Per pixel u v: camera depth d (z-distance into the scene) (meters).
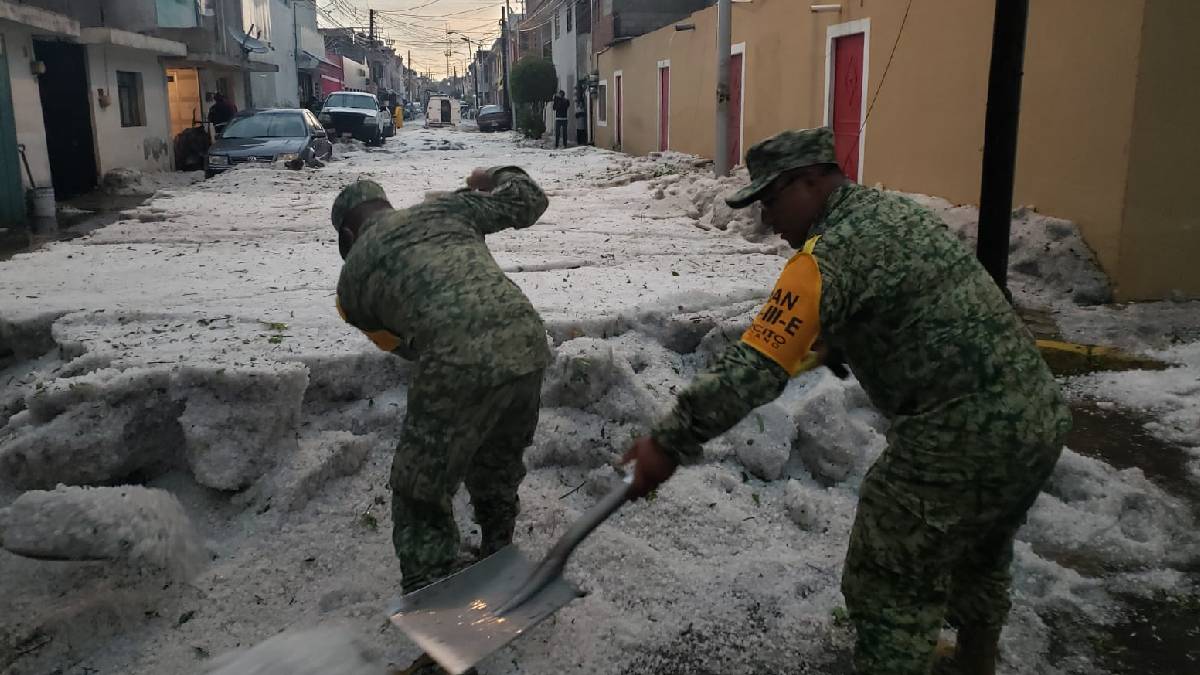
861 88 10.99
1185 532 3.83
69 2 18.88
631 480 2.39
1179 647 3.08
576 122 33.06
